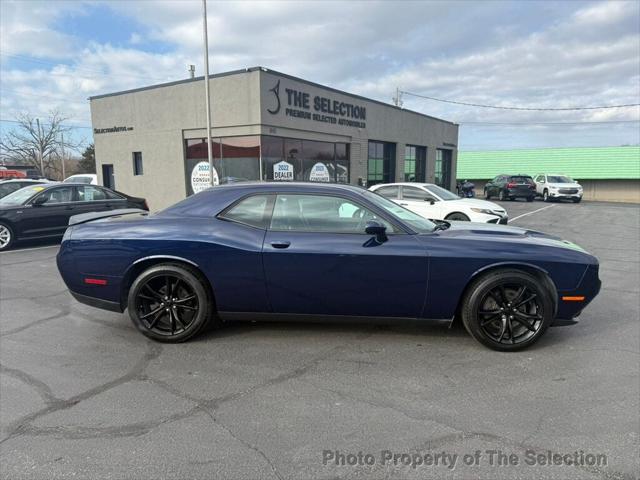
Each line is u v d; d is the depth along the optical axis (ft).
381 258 12.34
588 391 10.47
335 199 13.14
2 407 9.67
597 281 12.75
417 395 10.25
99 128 61.98
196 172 53.78
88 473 7.54
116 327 14.80
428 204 35.37
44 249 32.01
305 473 7.57
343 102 59.67
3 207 30.68
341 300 12.74
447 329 14.46
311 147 55.52
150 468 7.68
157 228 13.14
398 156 75.51
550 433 8.75
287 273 12.61
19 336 13.98
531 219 56.08
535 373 11.40
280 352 12.66
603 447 8.30
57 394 10.27
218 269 12.79
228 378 11.09
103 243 13.21
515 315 12.62
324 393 10.34
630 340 13.74
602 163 123.44
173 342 13.29
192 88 51.98
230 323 14.96
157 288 13.39
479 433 8.75
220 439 8.53
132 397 10.14
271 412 9.51
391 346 13.10
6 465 7.73
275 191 13.42
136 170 59.82
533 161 132.46
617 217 59.52
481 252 12.39
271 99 48.19
